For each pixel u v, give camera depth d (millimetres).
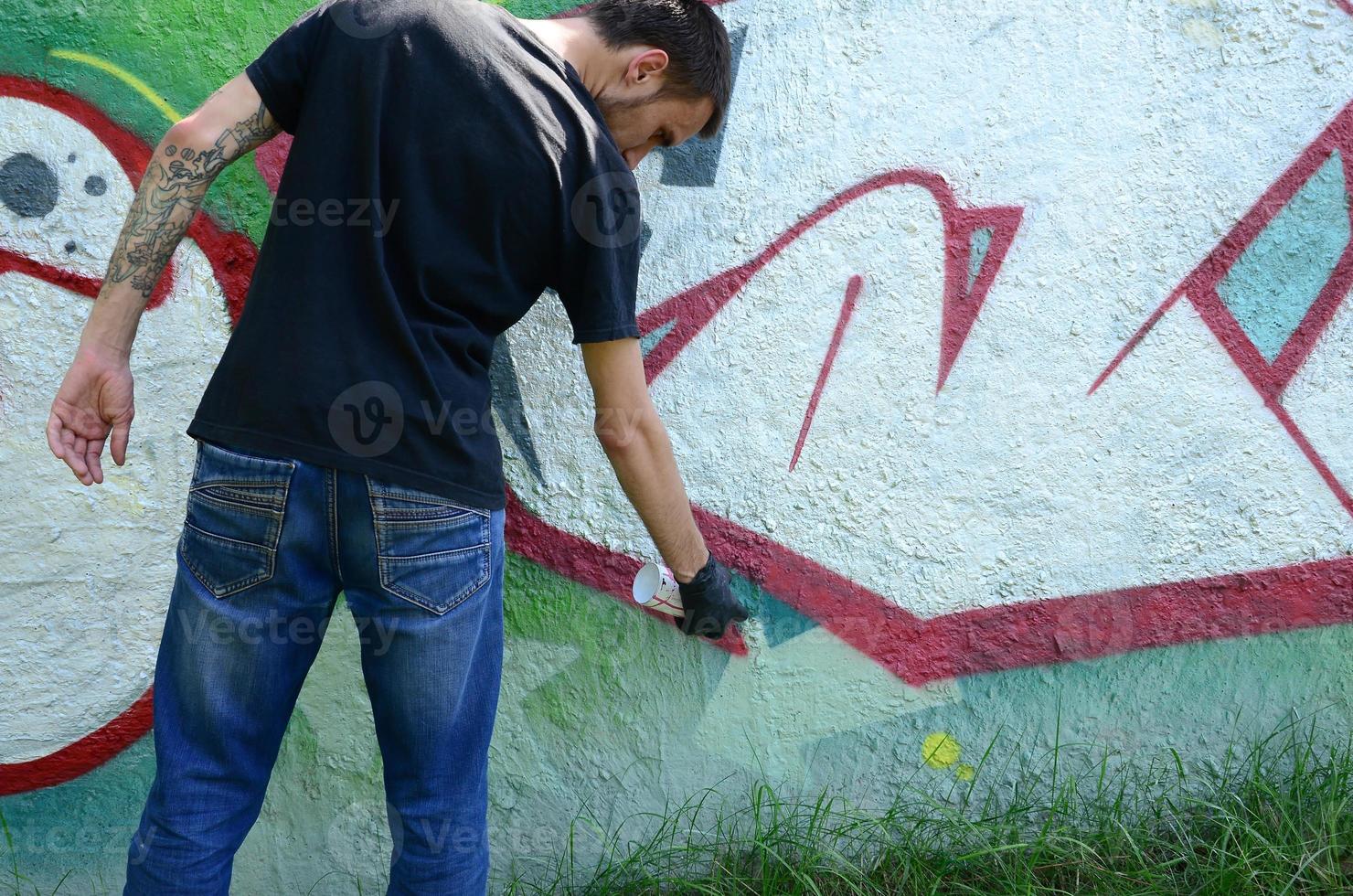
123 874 1926
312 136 1297
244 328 1320
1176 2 1856
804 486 1943
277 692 1423
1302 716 2016
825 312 1904
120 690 1870
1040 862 1935
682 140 1562
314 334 1273
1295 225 1912
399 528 1326
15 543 1795
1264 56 1871
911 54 1850
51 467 1788
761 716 1995
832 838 1994
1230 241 1913
